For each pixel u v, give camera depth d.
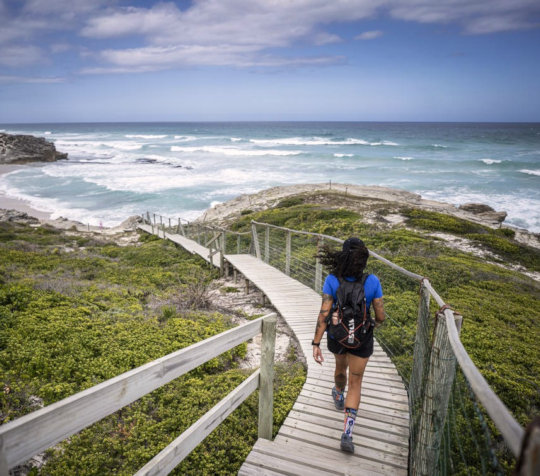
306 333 7.22
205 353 2.62
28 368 5.38
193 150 90.56
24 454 1.46
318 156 75.69
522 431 1.11
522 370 5.91
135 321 7.88
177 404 4.90
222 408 2.89
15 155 71.12
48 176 57.94
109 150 95.56
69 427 1.64
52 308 8.16
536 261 15.34
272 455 3.47
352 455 3.56
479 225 21.45
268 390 3.64
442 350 2.56
